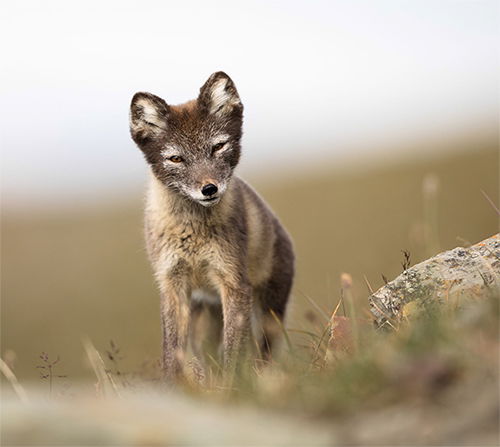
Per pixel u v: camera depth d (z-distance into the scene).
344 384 6.75
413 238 18.64
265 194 71.12
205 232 13.70
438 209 52.41
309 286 31.66
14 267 58.28
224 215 13.73
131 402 6.93
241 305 13.88
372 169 71.56
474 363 6.33
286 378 7.81
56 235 68.12
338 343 9.86
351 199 60.47
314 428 6.18
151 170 14.33
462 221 49.22
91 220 73.00
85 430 6.07
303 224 56.69
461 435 5.61
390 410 6.16
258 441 5.81
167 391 10.18
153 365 14.11
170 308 13.95
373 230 49.69
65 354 36.22
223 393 8.41
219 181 13.43
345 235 49.81
